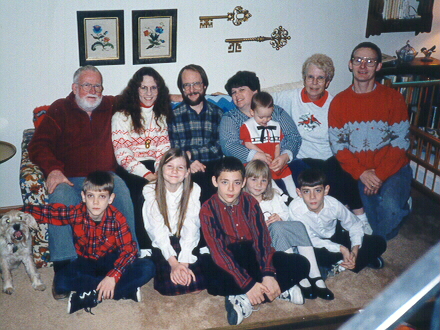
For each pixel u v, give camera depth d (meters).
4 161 2.82
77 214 2.37
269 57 3.40
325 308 2.47
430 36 3.74
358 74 2.93
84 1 2.88
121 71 3.09
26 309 2.38
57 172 2.53
